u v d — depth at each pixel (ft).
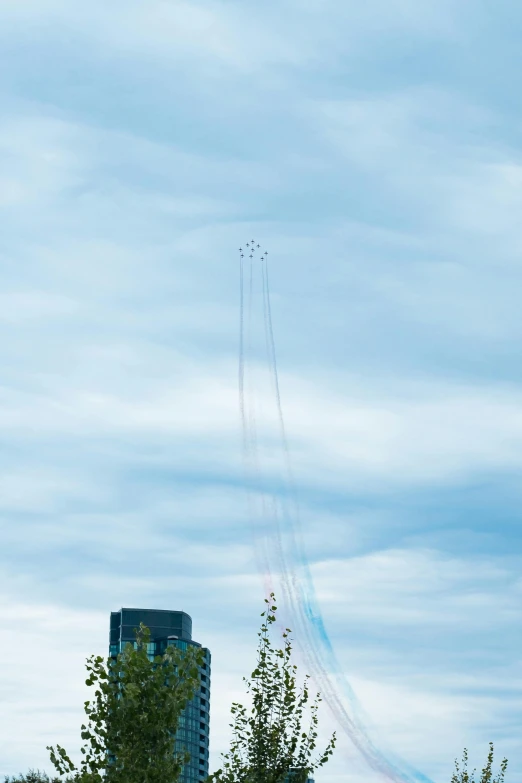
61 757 156.25
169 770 155.12
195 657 162.71
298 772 191.11
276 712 195.31
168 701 157.89
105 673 159.94
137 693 155.94
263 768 189.88
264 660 199.11
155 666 161.79
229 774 179.22
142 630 164.45
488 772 265.75
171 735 157.99
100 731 157.38
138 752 155.02
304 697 197.26
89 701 158.81
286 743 193.47
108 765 155.53
